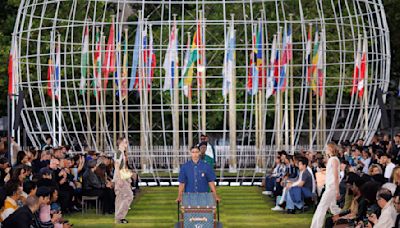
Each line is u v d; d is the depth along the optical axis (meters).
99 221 33.06
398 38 64.19
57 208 27.42
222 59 59.53
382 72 48.72
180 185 26.69
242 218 33.78
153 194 43.75
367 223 22.89
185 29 62.50
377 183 23.69
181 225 24.00
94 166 35.91
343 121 67.88
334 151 27.95
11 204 22.70
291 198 35.28
